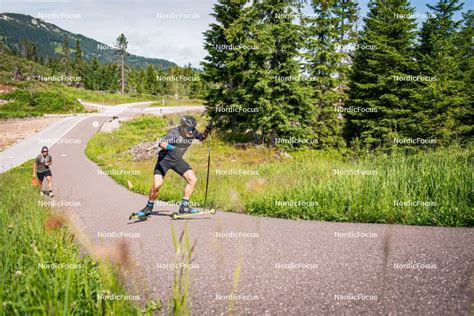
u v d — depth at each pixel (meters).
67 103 55.59
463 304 2.35
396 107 25.17
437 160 8.16
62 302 2.06
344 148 24.55
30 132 34.81
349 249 3.85
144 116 46.38
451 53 31.09
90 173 17.23
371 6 31.83
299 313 2.44
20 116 45.41
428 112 22.45
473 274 2.83
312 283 2.95
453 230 4.55
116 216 6.85
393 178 6.95
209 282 3.10
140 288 2.95
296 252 3.85
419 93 23.62
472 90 26.97
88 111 56.47
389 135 22.34
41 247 3.23
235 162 19.59
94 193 11.13
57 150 26.78
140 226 5.79
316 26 26.52
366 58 27.36
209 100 28.42
